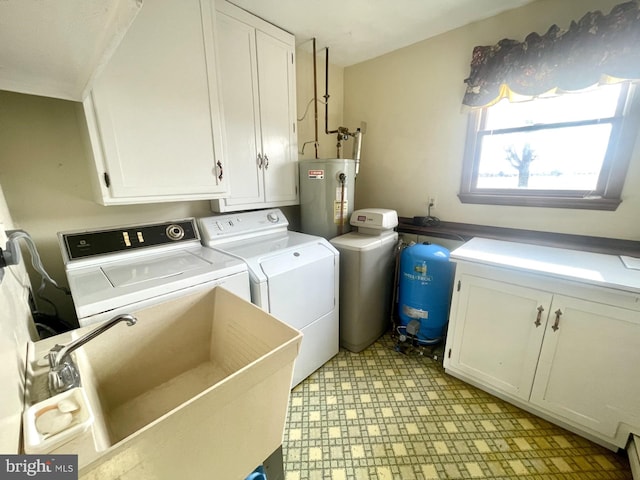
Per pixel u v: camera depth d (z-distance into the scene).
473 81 1.95
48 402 0.53
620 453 1.33
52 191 1.39
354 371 1.95
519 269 1.42
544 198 1.84
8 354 0.56
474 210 2.18
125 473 0.47
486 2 1.72
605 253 1.60
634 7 1.37
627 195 1.58
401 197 2.61
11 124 1.26
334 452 1.37
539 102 1.81
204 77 1.49
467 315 1.69
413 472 1.28
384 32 2.09
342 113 2.89
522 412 1.58
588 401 1.34
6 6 0.38
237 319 1.08
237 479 0.69
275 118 2.04
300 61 2.39
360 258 1.98
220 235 1.76
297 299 1.69
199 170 1.55
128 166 1.29
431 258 1.99
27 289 1.12
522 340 1.50
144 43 1.26
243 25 1.74
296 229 2.73
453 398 1.69
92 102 1.16
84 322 0.95
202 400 0.54
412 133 2.42
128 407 0.99
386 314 2.44
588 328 1.29
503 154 2.01
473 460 1.32
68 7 0.40
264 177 2.04
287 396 0.77
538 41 1.67
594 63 1.51
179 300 1.12
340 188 2.26
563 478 1.23
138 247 1.46
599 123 1.62
